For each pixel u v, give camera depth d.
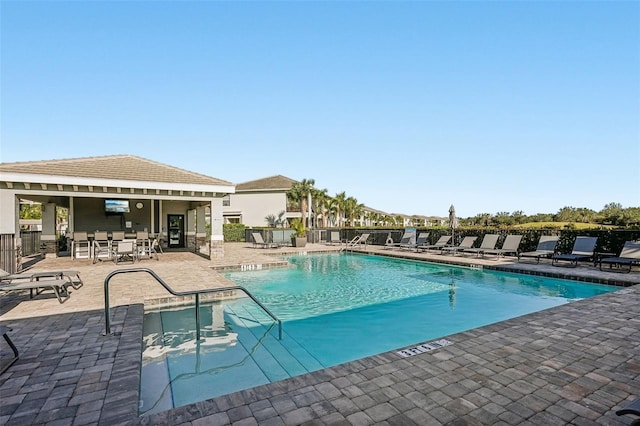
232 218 40.06
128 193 14.20
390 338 6.17
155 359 5.15
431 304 8.50
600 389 3.37
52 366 3.94
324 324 6.93
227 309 7.96
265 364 5.00
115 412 2.98
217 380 4.46
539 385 3.45
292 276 12.42
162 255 17.12
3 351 4.40
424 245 18.39
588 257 12.13
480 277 11.88
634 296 7.34
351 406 3.06
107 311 5.06
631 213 16.69
